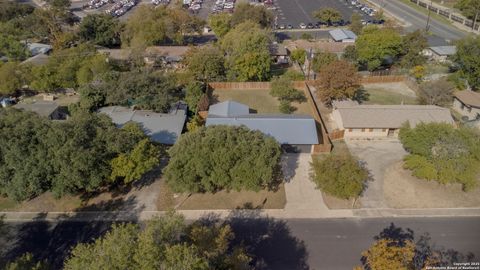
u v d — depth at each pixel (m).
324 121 59.91
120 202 41.72
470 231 37.16
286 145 50.53
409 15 128.50
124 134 41.38
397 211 40.03
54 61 70.38
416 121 53.31
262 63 72.12
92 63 69.44
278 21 122.81
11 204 41.34
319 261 33.94
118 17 126.50
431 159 42.50
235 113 58.09
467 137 41.78
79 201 41.75
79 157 37.25
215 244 28.64
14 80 65.06
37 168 37.44
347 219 38.94
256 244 35.81
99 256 23.09
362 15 128.38
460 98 62.16
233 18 102.00
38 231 37.75
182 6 130.00
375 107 56.28
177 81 67.25
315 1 152.38
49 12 104.50
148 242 22.73
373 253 28.00
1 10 110.69
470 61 66.12
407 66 78.56
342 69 60.44
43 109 58.44
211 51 75.50
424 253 33.28
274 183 44.47
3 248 35.59
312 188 43.75
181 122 55.16
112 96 58.16
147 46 89.19
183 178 38.34
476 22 114.88
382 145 52.75
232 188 40.62
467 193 42.47
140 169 40.28
